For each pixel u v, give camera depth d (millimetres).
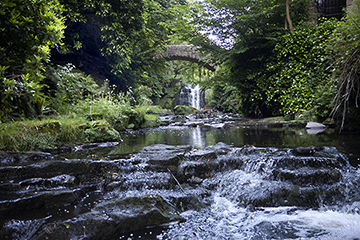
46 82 7211
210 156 3150
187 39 10555
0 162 3008
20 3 4145
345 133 5129
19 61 4621
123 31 11078
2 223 1739
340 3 11000
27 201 1994
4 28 4059
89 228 1725
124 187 2500
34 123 4066
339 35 5352
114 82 14938
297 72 8258
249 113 10922
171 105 25891
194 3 9961
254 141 4539
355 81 4801
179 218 2004
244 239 1718
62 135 4250
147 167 2904
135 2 10320
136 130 8117
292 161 2684
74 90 7793
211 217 2064
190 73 12898
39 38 4629
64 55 11477
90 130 4793
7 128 3625
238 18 8914
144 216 1906
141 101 14133
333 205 2166
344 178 2441
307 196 2207
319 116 7020
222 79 11016
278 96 9234
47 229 1648
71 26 11336
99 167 2771
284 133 5613
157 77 18578
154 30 12781
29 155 3289
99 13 10156
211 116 14406
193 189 2549
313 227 1854
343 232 1773
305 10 9328
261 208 2168
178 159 2996
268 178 2582
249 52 10016
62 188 2408
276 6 8664
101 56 14164
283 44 8820
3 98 3773
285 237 1732
